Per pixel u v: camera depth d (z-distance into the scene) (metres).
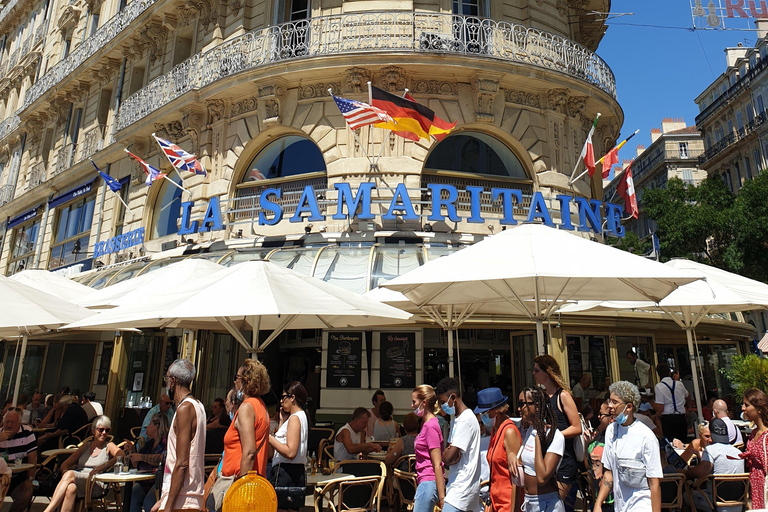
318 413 11.87
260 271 6.64
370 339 12.12
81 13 25.30
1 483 6.03
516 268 5.77
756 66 35.66
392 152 13.40
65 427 10.03
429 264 6.50
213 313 5.79
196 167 14.46
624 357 13.04
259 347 7.41
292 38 14.84
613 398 4.55
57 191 23.11
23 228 26.20
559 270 5.60
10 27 33.78
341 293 7.19
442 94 13.80
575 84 14.57
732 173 37.75
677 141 47.91
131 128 17.58
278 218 13.09
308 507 8.07
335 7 14.71
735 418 15.42
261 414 4.72
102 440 7.49
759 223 24.30
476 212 12.91
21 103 29.67
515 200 13.69
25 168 26.56
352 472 6.89
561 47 14.95
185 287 7.15
